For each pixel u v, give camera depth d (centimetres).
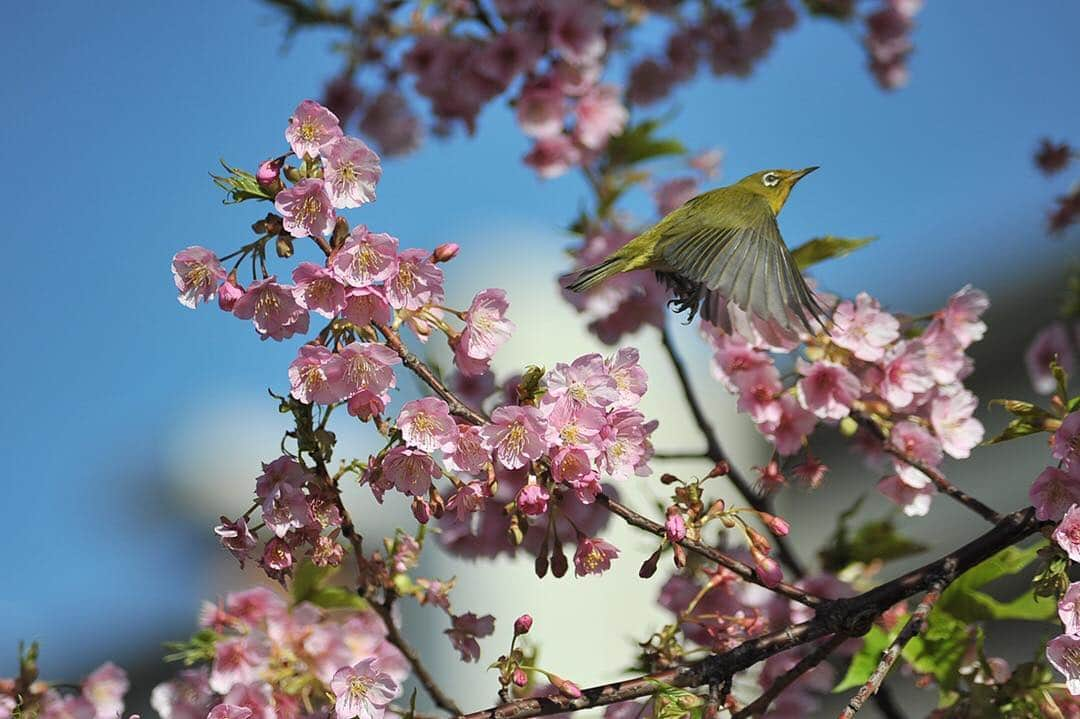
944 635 171
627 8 214
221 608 173
